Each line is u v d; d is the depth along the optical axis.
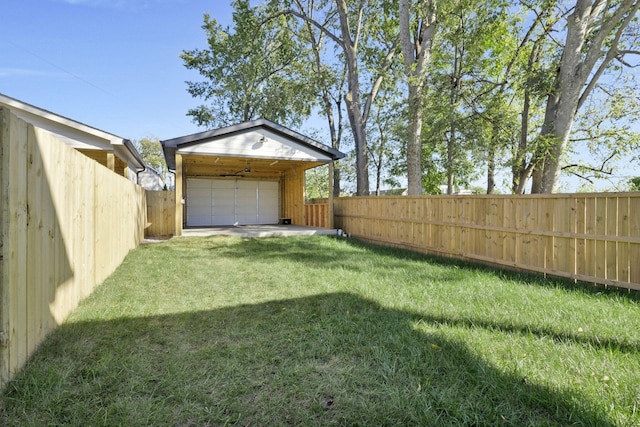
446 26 11.38
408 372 2.04
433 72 11.06
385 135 15.96
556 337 2.56
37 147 2.26
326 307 3.31
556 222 4.67
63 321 2.79
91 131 7.92
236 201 14.02
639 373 2.00
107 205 4.50
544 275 4.80
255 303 3.45
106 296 3.60
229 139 9.30
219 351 2.32
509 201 5.33
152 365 2.12
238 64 16.41
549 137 8.36
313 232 9.98
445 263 5.79
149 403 1.72
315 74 17.02
